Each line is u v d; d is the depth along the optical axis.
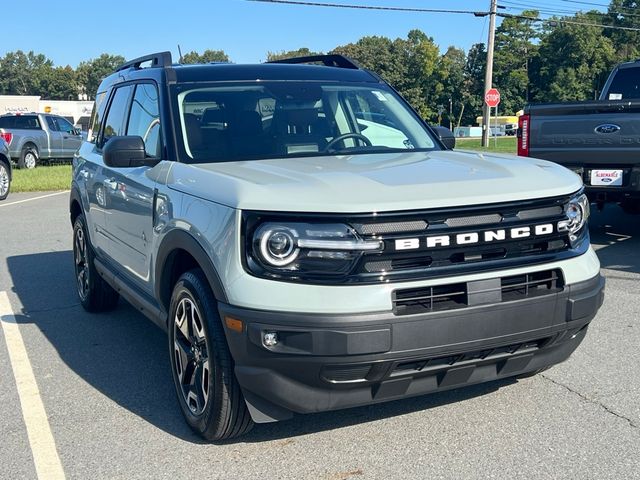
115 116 5.68
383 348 3.07
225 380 3.42
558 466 3.39
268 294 3.12
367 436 3.74
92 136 6.46
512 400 4.13
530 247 3.43
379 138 4.76
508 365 3.49
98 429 3.97
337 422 3.91
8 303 6.72
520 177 3.58
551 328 3.43
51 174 20.19
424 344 3.14
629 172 7.64
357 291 3.08
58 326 5.96
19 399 4.43
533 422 3.85
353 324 3.04
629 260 7.68
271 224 3.14
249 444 3.71
